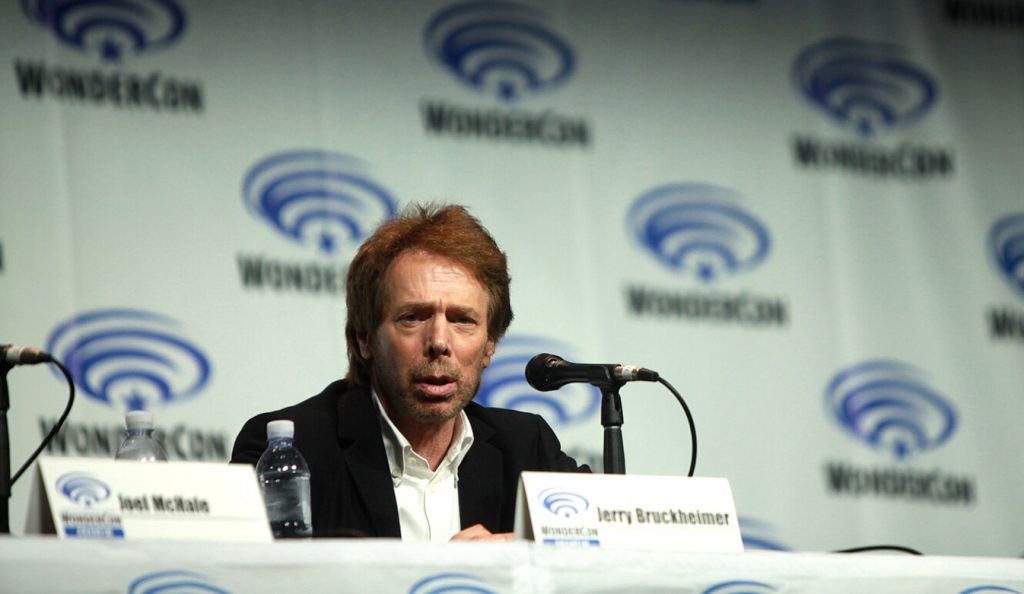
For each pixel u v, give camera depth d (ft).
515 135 45.27
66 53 40.73
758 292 46.34
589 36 46.93
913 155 49.26
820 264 47.24
